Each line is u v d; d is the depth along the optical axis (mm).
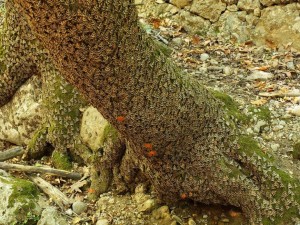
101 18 1269
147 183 1884
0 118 2385
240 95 2160
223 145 1686
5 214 1812
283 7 2629
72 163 2141
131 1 1350
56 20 1238
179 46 2723
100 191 1947
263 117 1997
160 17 3016
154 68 1478
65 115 2129
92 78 1390
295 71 2357
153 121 1538
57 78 2127
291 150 1877
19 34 2146
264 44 2689
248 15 2746
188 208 1802
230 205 1766
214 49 2646
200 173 1683
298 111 2014
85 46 1304
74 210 1885
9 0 2113
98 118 2029
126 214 1834
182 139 1622
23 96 2279
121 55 1368
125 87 1437
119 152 1889
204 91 1712
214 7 2840
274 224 1659
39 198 1908
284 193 1664
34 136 2217
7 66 2240
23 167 2053
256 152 1703
